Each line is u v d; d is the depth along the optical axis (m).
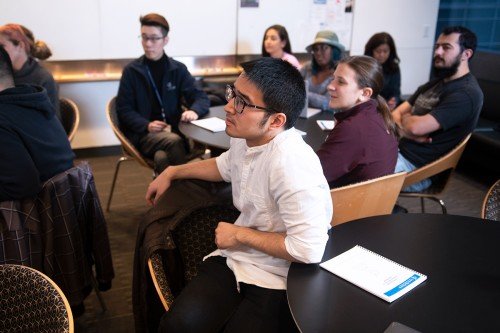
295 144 1.21
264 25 4.52
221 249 1.36
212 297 1.32
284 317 1.22
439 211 3.26
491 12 4.62
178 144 2.87
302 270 1.15
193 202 1.53
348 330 0.93
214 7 4.30
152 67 3.09
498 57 4.14
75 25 3.95
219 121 2.70
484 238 1.32
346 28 4.81
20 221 1.54
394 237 1.32
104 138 4.38
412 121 2.48
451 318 0.97
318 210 1.16
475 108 2.45
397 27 5.02
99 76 4.09
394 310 0.99
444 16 5.21
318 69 3.37
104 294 2.25
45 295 1.03
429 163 2.37
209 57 4.44
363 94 1.78
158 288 1.35
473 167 3.98
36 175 1.57
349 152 1.69
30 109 1.65
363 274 1.12
